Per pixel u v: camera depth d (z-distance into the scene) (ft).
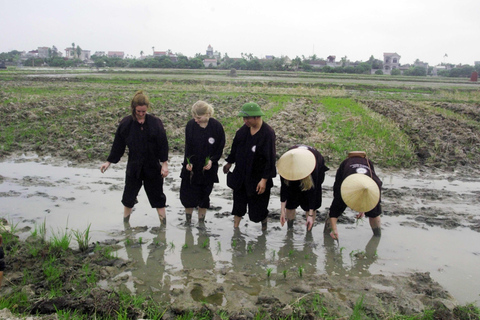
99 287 14.43
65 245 17.90
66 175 29.86
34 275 15.69
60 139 40.52
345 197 17.42
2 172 30.27
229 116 56.75
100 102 67.21
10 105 56.80
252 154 19.61
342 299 14.75
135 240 19.58
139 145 20.08
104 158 34.58
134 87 107.14
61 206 23.67
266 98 85.05
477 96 102.73
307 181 18.95
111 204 24.25
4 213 22.30
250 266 17.38
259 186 19.60
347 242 19.92
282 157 19.29
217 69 275.18
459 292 15.57
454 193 27.43
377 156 36.96
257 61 283.79
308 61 370.53
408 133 48.03
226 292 15.07
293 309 13.58
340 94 100.17
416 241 20.04
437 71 356.18
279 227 21.72
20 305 13.60
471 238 20.47
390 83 169.37
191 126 20.52
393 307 14.21
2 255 12.99
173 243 19.48
